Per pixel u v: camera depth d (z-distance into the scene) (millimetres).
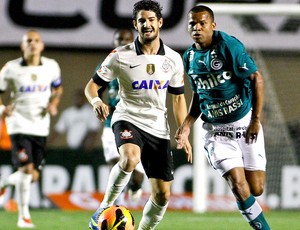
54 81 36906
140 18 24578
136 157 24375
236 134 25500
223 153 25297
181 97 26281
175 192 48406
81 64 53688
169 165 25203
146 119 25234
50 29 51844
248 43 46750
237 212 46469
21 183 35281
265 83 46875
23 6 51594
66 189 48125
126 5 51844
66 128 49250
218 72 24766
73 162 48250
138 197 36500
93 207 47938
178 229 34688
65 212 45219
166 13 51094
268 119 47000
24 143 35688
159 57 25125
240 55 24359
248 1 49594
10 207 46188
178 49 51250
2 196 44094
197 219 40375
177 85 26000
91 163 48375
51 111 36094
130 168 24328
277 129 47125
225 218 41312
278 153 47281
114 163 35188
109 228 24328
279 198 47562
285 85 49969
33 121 36000
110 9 51844
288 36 49969
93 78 25641
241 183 24719
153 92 25141
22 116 35938
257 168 25641
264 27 49469
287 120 49344
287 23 49875
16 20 51531
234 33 45969
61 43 51906
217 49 24656
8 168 47594
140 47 25094
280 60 50000
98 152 48469
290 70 49969
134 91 25141
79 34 52000
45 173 47969
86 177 48281
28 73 35969
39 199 47875
